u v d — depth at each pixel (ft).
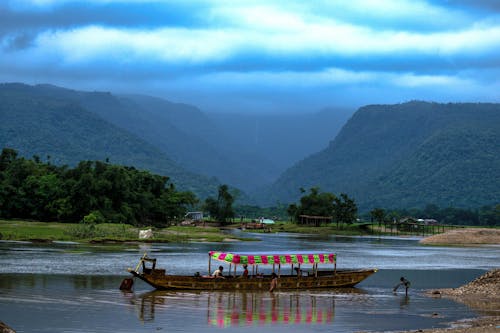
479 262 347.77
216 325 146.10
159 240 449.89
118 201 627.05
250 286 206.28
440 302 185.88
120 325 142.72
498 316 162.81
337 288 216.74
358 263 323.57
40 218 604.49
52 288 193.47
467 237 609.42
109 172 622.13
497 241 612.29
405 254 406.62
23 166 640.58
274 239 596.70
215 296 189.98
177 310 164.04
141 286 206.18
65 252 320.29
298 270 221.25
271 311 166.91
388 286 225.97
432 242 596.29
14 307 159.94
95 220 539.70
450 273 278.05
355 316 161.27
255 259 208.23
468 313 167.02
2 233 412.16
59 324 141.28
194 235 527.81
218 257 210.59
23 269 238.27
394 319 157.48
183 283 199.41
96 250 344.08
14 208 603.67
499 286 208.03
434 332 136.15
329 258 218.38
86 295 182.80
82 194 588.50
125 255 317.01
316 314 163.63
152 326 142.72
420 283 238.07
